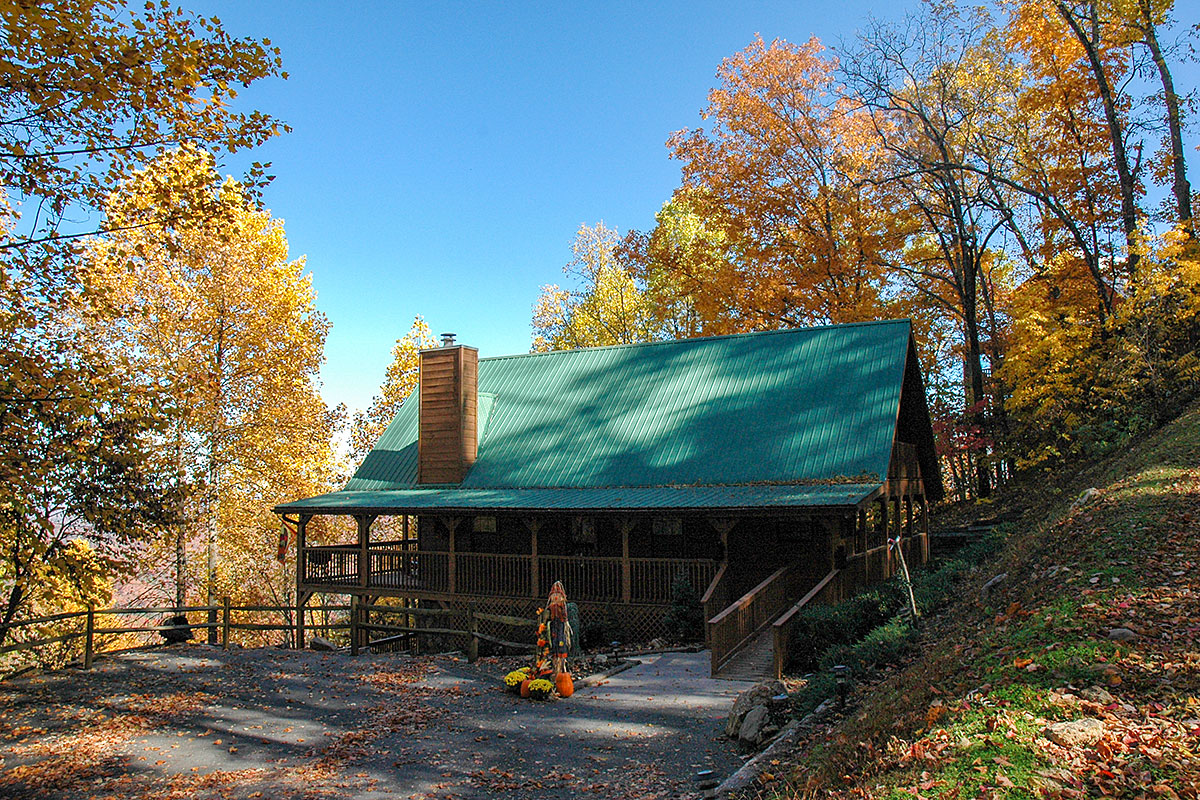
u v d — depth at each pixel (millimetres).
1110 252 27453
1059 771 5105
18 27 9461
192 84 10781
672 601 18359
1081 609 7977
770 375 22547
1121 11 24562
